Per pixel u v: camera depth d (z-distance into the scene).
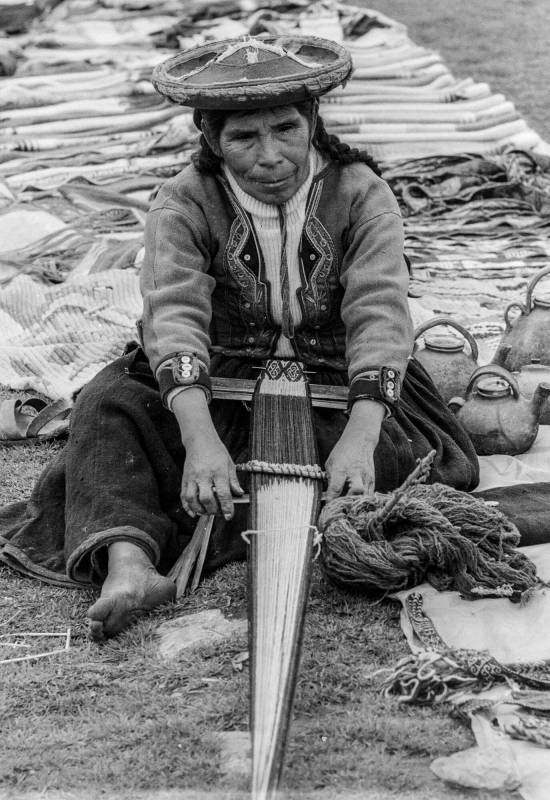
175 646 3.50
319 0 11.89
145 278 3.87
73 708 3.23
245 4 11.94
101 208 7.86
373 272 3.79
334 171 3.91
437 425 4.39
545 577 3.77
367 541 3.63
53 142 9.14
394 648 3.43
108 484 3.82
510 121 9.47
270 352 3.99
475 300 6.56
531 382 4.89
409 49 10.76
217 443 3.57
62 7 12.20
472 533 3.69
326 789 2.86
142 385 3.99
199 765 2.96
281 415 3.84
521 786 2.86
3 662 3.48
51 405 5.10
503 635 3.46
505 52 13.18
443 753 2.99
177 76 3.92
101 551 3.79
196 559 3.88
